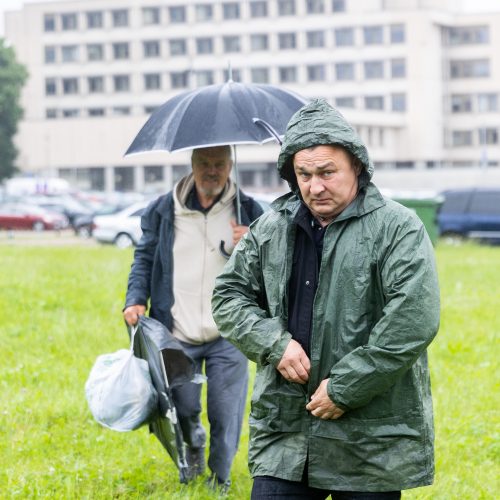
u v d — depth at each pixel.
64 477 12.14
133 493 11.70
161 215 11.68
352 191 7.57
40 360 19.67
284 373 7.57
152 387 11.03
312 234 7.69
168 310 11.60
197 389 11.80
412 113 199.88
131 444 13.86
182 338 11.62
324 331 7.51
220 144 10.92
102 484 11.96
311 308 7.68
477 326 25.14
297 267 7.78
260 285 8.06
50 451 13.50
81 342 21.97
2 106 175.88
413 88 199.50
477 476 12.63
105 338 22.41
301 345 7.68
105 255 49.53
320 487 7.58
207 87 11.62
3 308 26.61
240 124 11.09
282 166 7.72
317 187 7.40
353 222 7.51
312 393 7.59
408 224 7.43
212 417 11.69
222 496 11.36
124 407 10.93
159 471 12.46
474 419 15.20
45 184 141.00
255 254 8.02
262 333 7.66
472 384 17.97
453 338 22.98
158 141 11.34
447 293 32.41
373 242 7.44
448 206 64.19
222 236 11.55
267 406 7.80
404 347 7.18
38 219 92.12
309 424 7.64
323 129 7.38
